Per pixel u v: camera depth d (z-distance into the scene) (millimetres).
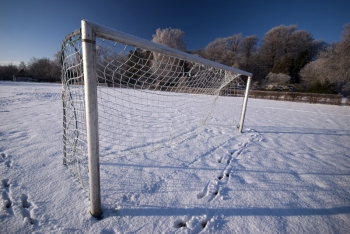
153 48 1813
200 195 1886
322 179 2309
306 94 14594
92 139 1311
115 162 2521
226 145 3461
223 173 2355
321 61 18203
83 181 1967
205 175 2279
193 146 3328
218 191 1940
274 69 33656
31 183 1885
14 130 3633
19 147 2799
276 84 25500
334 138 4379
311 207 1748
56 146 2908
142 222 1461
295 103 13711
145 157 2736
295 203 1795
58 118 4887
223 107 9328
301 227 1494
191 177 2211
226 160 2768
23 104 7066
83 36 1162
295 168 2590
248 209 1673
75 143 2041
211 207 1676
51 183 1901
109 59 1833
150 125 4805
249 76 4137
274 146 3549
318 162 2850
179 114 6543
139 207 1633
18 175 2018
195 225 1459
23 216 1457
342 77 16328
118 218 1483
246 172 2404
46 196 1696
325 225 1529
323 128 5426
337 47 17062
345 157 3125
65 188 1826
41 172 2107
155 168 2404
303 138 4250
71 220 1431
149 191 1883
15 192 1730
